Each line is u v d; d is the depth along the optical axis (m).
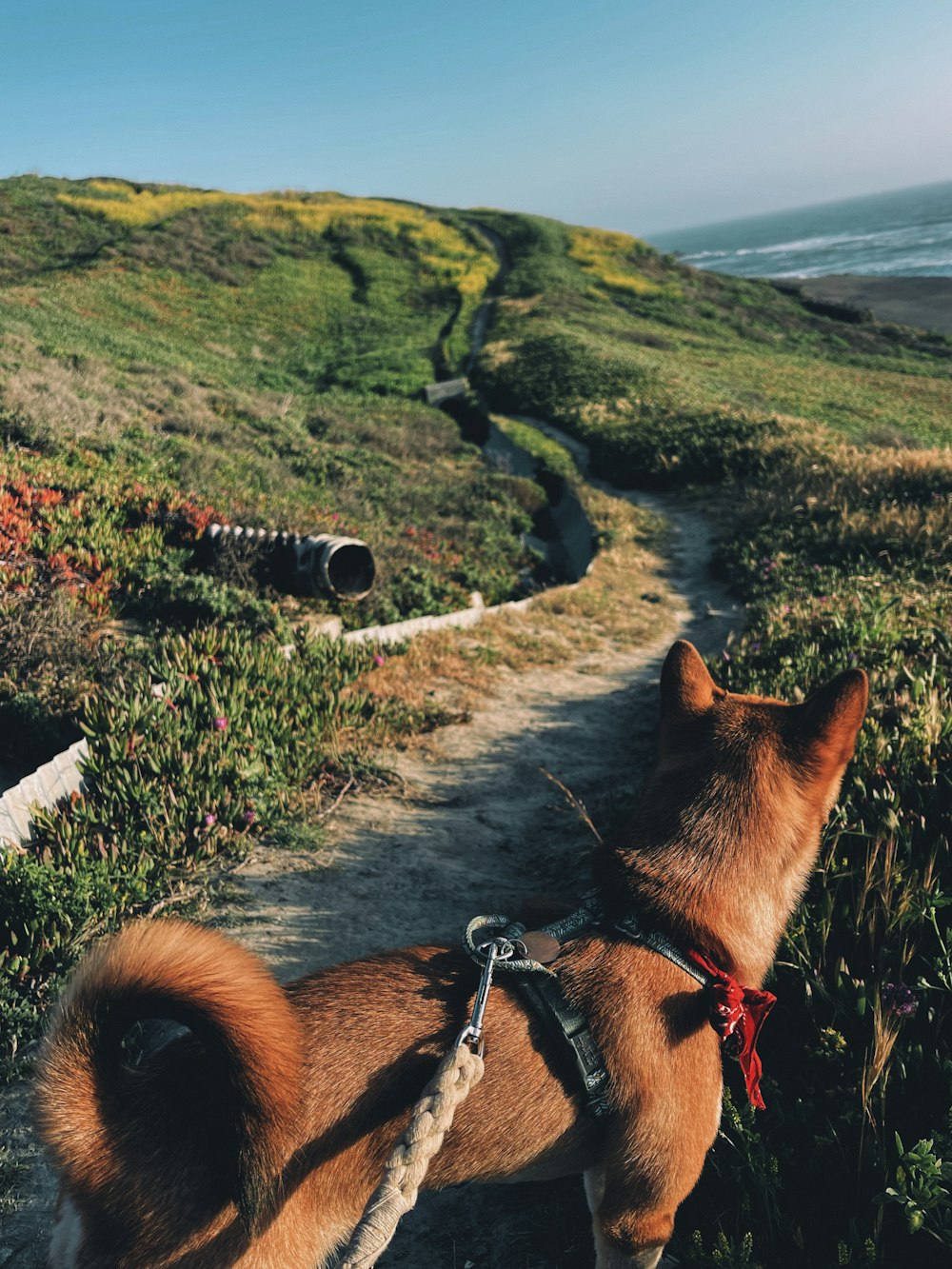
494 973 2.00
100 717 5.55
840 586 10.95
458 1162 1.87
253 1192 1.63
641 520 20.53
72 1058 1.79
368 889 4.66
